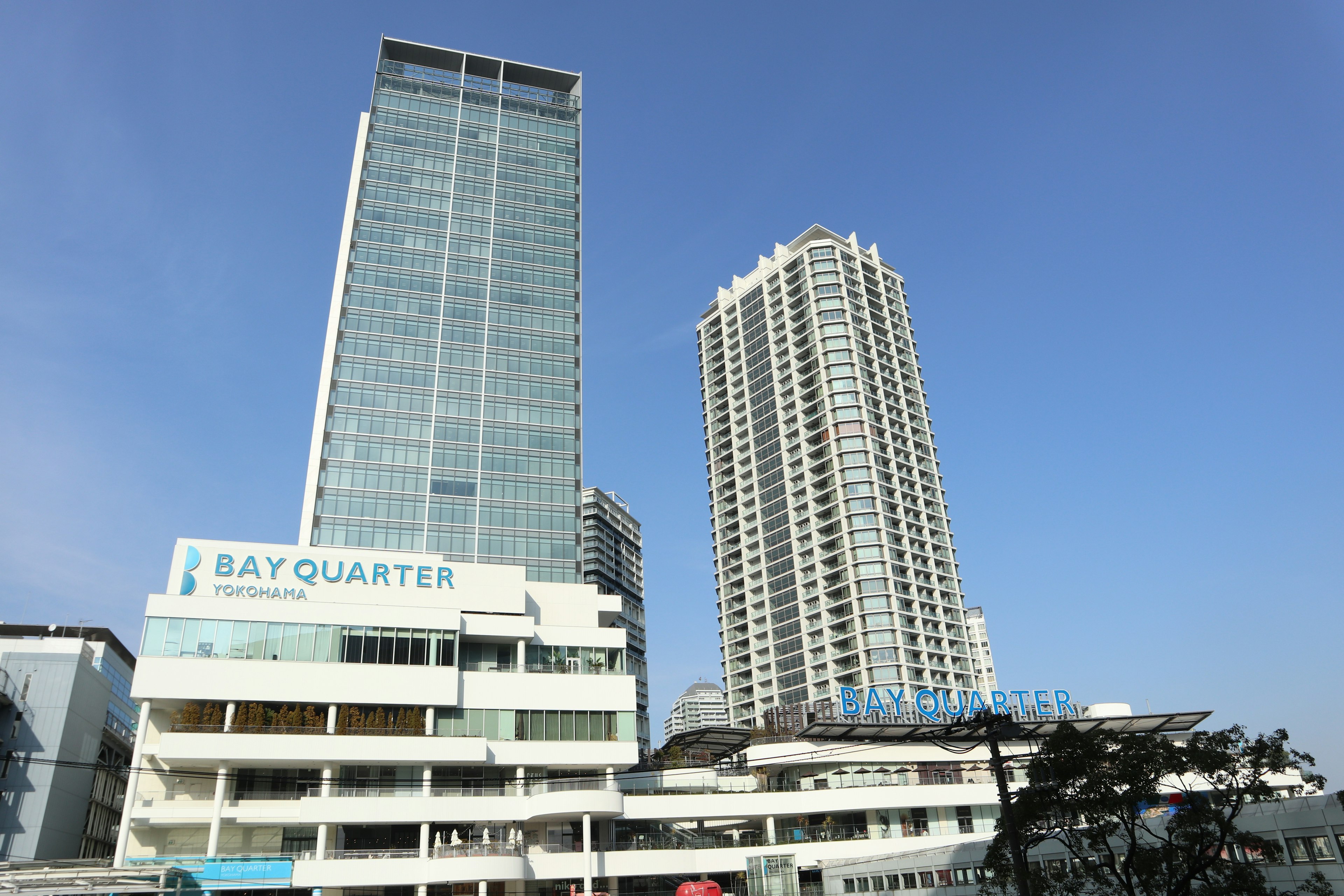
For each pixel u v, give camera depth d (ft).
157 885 173.37
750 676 555.69
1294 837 130.11
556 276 417.49
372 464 349.00
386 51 448.24
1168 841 109.50
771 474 586.86
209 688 212.84
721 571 599.98
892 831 269.03
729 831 281.33
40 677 267.18
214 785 215.92
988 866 125.80
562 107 468.34
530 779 228.22
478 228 415.44
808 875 250.78
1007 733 123.65
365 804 211.41
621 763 239.50
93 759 294.66
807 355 596.29
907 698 474.49
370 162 412.36
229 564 234.58
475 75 464.65
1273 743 106.93
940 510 565.53
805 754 263.49
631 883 236.63
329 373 360.48
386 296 384.47
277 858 196.44
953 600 536.42
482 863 203.72
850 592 515.09
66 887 166.40
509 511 358.02
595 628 260.62
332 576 243.40
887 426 567.18
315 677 220.84
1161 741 111.75
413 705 226.17
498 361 387.96
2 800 248.52
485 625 246.47
